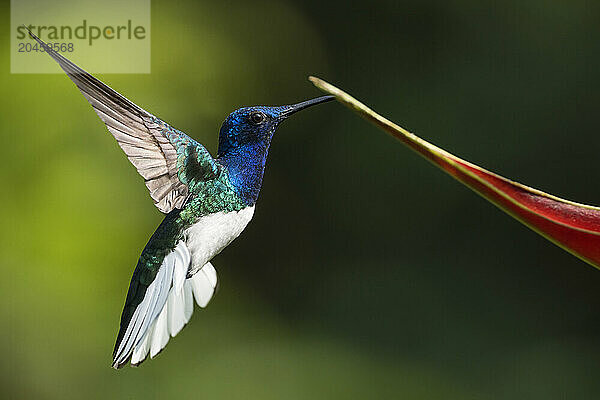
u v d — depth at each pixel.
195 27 4.77
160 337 3.37
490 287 5.46
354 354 5.31
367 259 5.61
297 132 5.64
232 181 3.39
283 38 5.46
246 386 4.91
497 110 5.62
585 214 3.28
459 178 3.28
